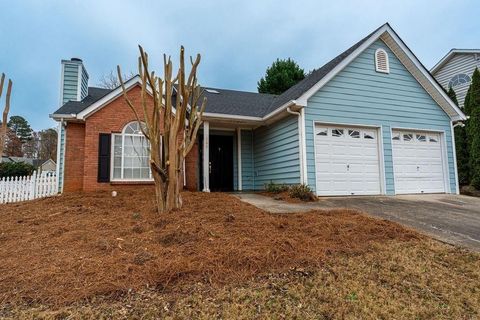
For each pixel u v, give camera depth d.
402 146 9.97
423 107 10.34
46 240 4.07
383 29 9.75
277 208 6.67
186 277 3.03
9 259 3.42
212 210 5.57
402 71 10.23
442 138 10.55
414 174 9.94
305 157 8.58
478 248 4.17
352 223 4.89
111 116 9.44
